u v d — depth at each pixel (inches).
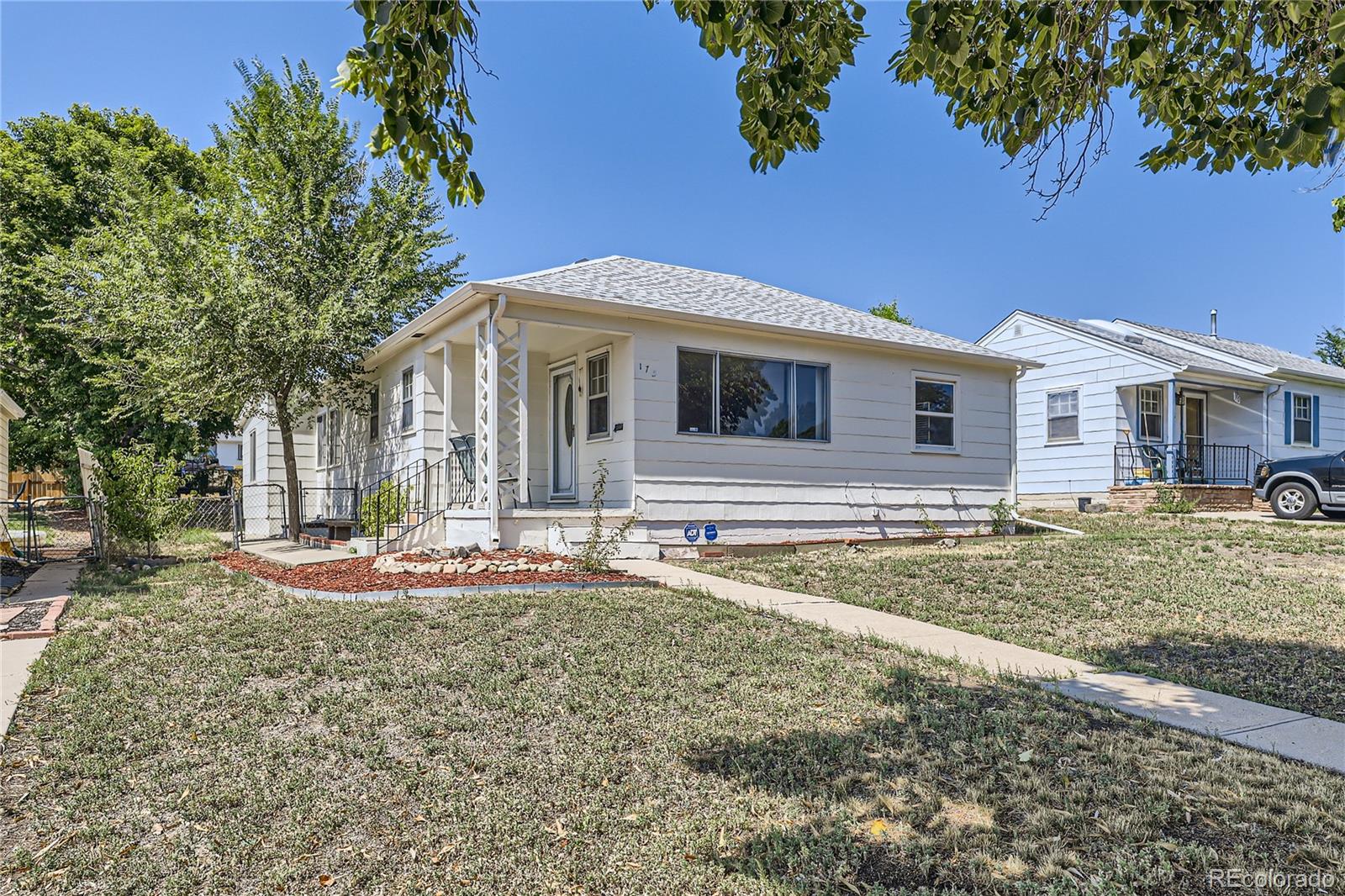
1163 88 172.6
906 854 118.3
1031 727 169.2
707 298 494.0
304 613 273.3
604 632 249.0
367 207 597.6
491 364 401.4
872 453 516.1
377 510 487.2
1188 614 290.0
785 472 480.1
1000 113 175.2
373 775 148.2
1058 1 148.0
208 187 800.3
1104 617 287.7
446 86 140.7
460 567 348.2
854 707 183.6
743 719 175.0
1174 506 649.6
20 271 757.3
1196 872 111.9
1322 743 163.3
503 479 447.8
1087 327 818.2
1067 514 687.1
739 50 156.2
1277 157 157.3
